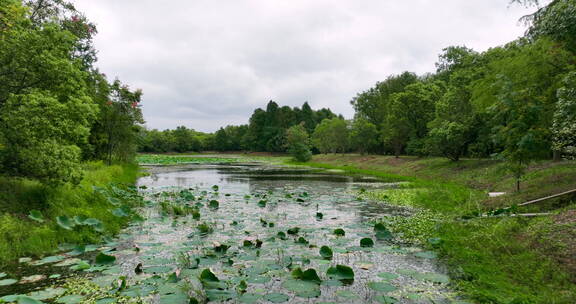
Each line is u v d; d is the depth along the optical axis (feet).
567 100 27.30
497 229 21.79
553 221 20.24
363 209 35.27
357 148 169.27
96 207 29.50
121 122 75.00
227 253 19.42
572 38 30.14
